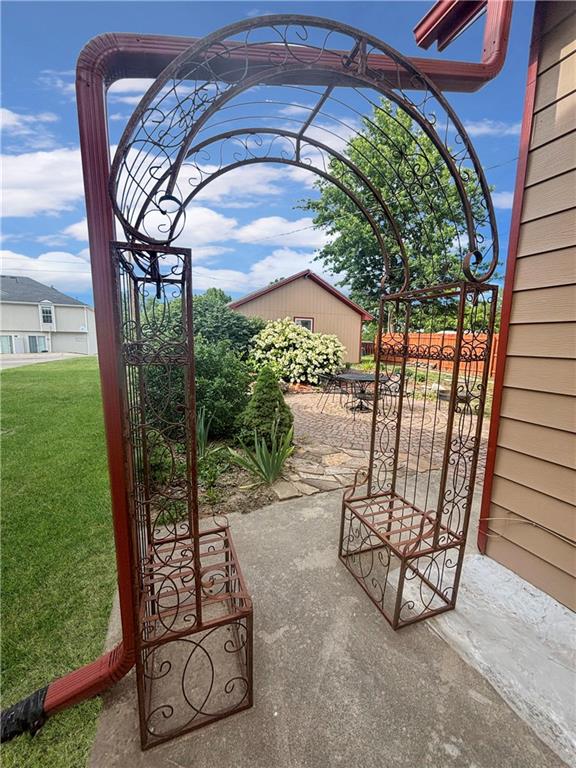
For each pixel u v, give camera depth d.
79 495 2.66
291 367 7.77
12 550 2.03
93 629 1.52
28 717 1.13
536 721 1.17
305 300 10.72
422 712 1.20
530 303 1.75
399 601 1.50
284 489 2.91
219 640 1.50
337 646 1.45
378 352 2.04
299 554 2.07
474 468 1.56
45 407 5.31
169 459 2.75
